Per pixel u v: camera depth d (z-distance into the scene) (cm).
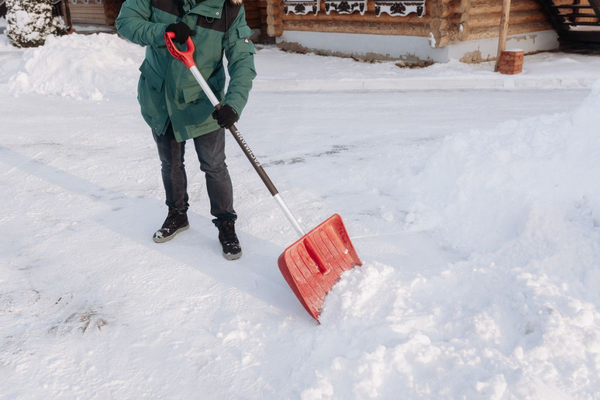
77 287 298
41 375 229
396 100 816
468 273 283
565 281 271
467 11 1048
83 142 595
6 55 1314
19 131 646
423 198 397
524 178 354
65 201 424
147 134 625
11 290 295
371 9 1189
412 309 255
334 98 845
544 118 403
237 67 298
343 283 273
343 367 221
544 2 1250
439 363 219
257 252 338
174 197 349
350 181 447
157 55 301
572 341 220
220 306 279
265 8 1583
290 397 214
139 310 276
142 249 341
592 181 337
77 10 2225
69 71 940
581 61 1116
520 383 202
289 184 450
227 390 221
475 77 934
